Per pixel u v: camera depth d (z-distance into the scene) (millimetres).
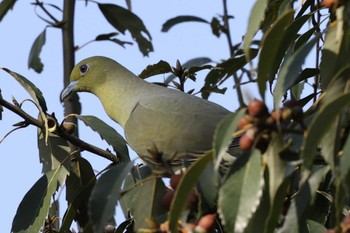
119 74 14758
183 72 12680
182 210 6824
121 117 14547
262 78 7188
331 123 6555
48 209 10078
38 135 11180
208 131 12508
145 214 8258
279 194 7172
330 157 6660
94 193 7324
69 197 10719
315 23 9773
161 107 13000
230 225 6598
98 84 14914
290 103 6938
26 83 10758
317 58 10617
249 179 6645
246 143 6715
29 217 10078
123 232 9734
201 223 6875
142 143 13055
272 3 9688
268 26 9945
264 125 6695
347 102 6492
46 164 11195
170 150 12648
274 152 6727
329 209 9141
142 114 13195
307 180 7398
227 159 10570
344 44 7309
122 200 9898
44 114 10688
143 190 8305
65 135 10914
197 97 13109
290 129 6945
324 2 7250
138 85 14406
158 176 7555
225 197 6656
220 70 11438
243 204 6613
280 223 7598
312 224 8359
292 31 8281
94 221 7195
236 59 10797
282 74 7086
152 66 12555
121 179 7414
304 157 6578
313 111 7914
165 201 7383
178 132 12602
